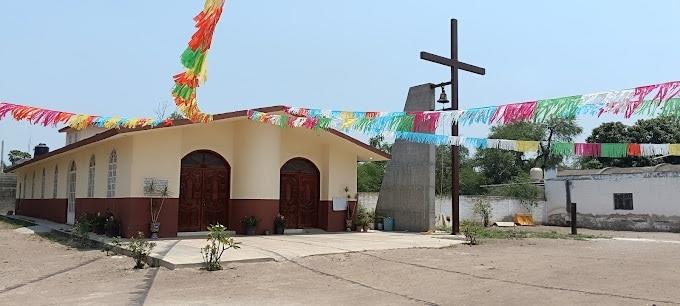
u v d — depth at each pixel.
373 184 35.78
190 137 17.12
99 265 11.31
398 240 16.08
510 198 29.39
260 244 14.07
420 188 20.31
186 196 17.06
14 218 26.53
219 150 17.72
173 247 13.02
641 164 36.00
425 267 10.84
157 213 15.76
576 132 36.31
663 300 7.48
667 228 25.16
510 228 25.53
